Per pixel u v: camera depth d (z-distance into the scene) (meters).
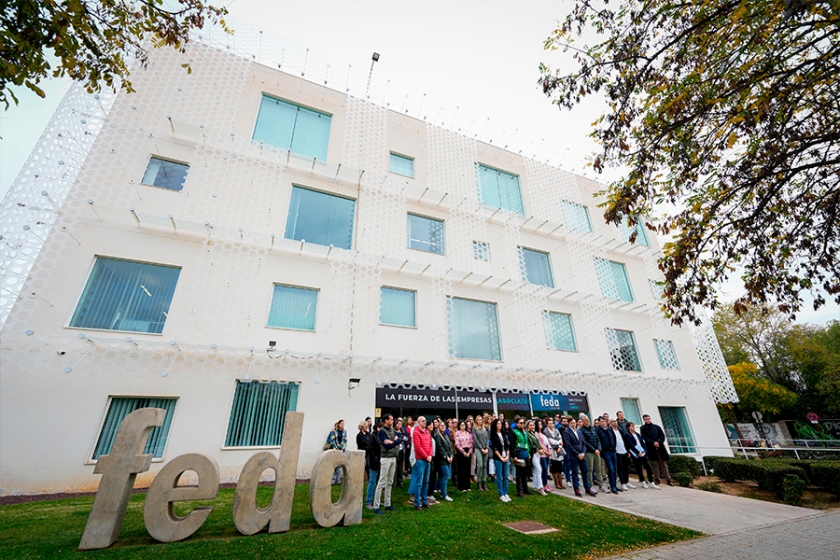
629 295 18.44
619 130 5.78
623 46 5.39
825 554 5.06
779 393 24.84
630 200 5.81
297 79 14.40
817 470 9.39
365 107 14.95
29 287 8.47
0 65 3.79
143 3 4.98
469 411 12.92
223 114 12.12
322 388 10.69
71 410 8.19
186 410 9.14
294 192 12.89
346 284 11.95
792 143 5.14
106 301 9.32
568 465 8.93
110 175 10.14
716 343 18.12
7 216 8.36
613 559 4.92
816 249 5.52
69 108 9.61
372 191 13.77
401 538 5.14
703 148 5.59
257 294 10.80
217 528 5.32
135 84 11.16
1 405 7.72
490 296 14.52
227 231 10.67
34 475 7.61
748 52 4.89
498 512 6.71
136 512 6.04
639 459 9.89
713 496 8.95
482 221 15.46
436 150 15.70
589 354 15.37
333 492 8.04
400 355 12.07
